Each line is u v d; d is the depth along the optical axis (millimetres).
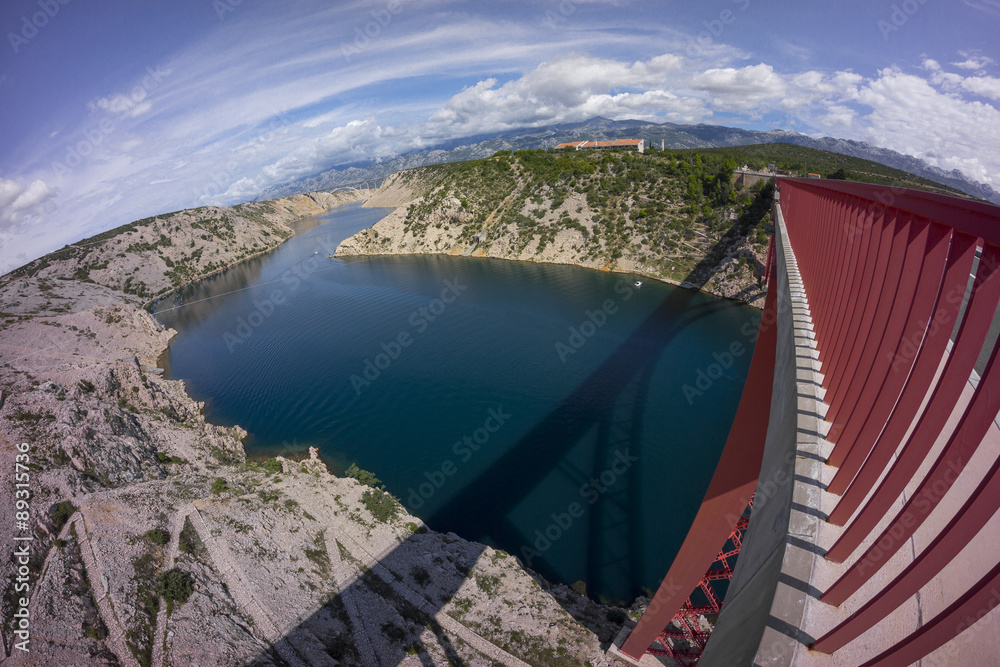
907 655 3207
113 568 22484
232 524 26656
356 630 21828
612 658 20531
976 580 3869
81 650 19031
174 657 19141
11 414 31828
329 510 29922
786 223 24219
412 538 27953
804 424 6012
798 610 3992
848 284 6770
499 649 21141
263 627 21250
